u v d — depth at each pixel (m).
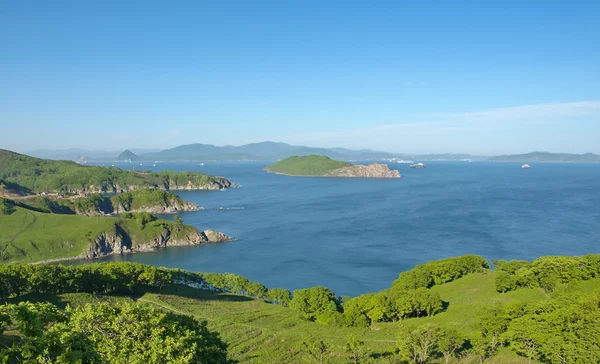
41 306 18.03
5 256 174.50
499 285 86.94
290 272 142.38
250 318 86.00
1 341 38.22
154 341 28.95
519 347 50.09
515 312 57.66
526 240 168.00
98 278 94.62
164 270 109.94
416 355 55.28
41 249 183.00
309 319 87.00
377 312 79.06
